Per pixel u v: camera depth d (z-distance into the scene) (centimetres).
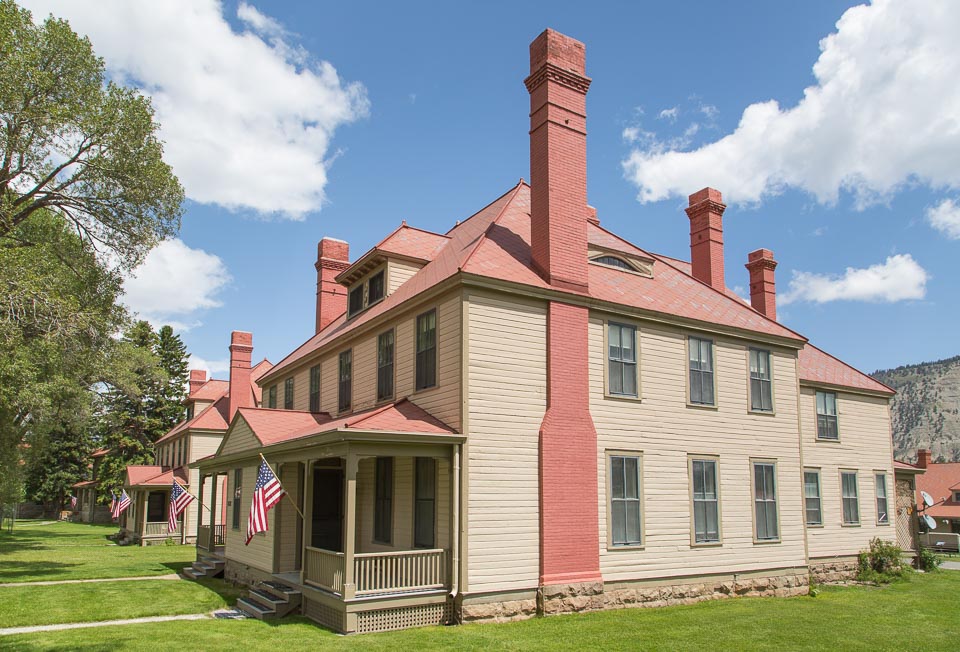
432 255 1939
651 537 1568
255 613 1408
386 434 1267
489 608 1309
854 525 2269
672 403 1681
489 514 1341
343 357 1992
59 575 2042
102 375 2711
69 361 2398
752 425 1839
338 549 1784
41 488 6669
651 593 1540
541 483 1409
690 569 1623
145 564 2395
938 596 1856
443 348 1436
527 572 1366
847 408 2378
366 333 1823
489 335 1407
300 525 1714
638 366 1633
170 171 2455
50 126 2125
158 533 3609
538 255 1546
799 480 1917
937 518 5278
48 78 2116
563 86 1614
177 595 1664
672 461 1648
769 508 1828
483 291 1418
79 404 2970
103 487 5331
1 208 2109
